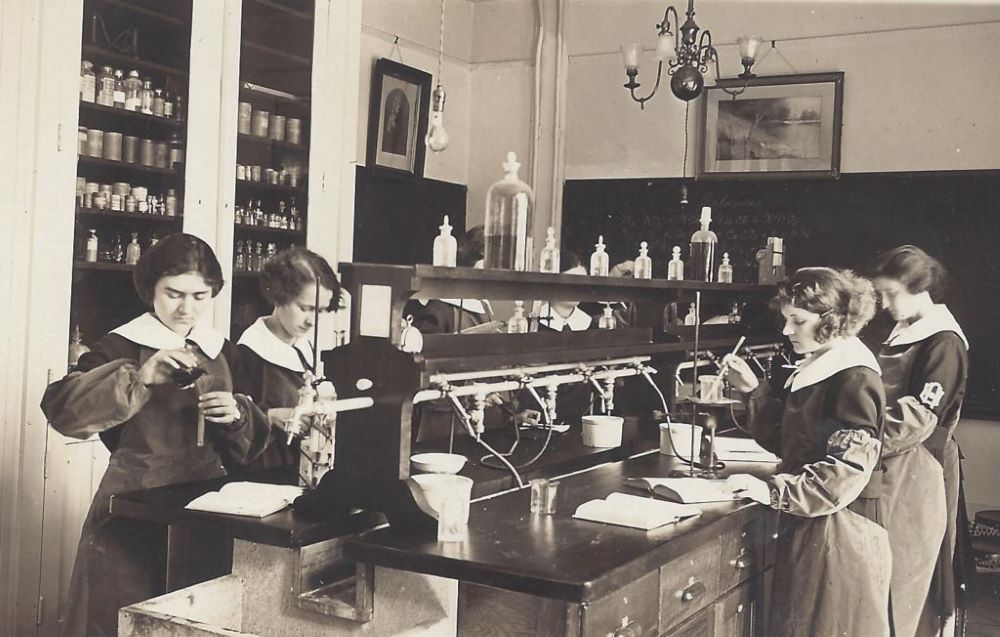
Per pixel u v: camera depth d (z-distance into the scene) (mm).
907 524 3111
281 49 4176
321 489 2189
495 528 2164
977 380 5109
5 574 3129
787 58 5648
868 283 2578
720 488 2562
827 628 2461
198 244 2658
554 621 1896
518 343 2459
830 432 2469
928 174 5246
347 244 4590
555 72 6312
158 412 2559
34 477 3191
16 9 3102
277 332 2887
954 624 3418
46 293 3203
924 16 5277
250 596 2178
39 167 3176
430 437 3244
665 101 6020
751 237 5719
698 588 2346
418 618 2041
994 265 5098
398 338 2088
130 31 3541
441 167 6445
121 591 2396
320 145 4375
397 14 5973
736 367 3123
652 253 6020
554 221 6328
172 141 3693
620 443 3275
